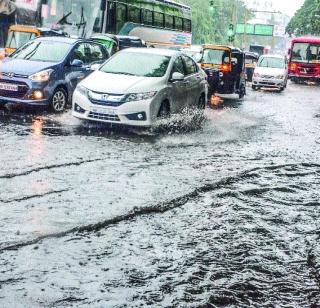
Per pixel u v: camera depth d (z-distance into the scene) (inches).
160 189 251.1
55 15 823.7
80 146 335.9
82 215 207.2
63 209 212.4
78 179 257.9
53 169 272.8
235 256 178.5
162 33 1127.6
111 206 220.5
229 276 162.9
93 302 140.9
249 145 386.6
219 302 145.9
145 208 221.3
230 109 641.6
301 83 1461.6
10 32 728.3
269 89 1134.4
